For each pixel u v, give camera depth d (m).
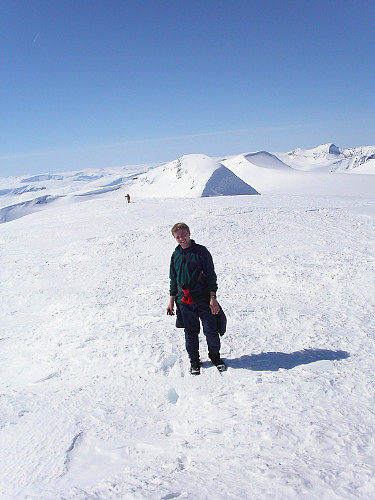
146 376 4.25
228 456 2.53
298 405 3.11
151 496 2.16
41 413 3.74
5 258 14.80
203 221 17.66
